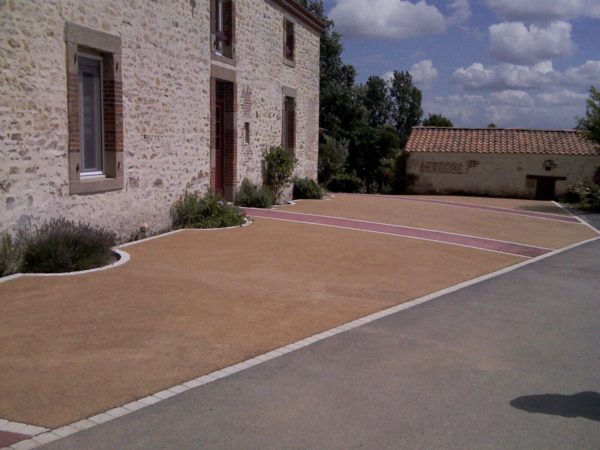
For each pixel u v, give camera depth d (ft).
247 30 49.34
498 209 63.00
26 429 12.57
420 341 19.26
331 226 43.09
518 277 30.09
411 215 52.90
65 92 28.58
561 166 78.54
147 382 15.16
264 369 16.34
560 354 18.60
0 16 24.67
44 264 25.66
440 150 81.87
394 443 12.53
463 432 13.10
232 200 49.06
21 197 26.25
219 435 12.63
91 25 30.07
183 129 39.86
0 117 24.91
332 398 14.65
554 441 12.78
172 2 37.63
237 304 22.38
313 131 67.56
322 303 23.22
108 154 32.65
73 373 15.51
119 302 21.83
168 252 31.14
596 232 48.65
